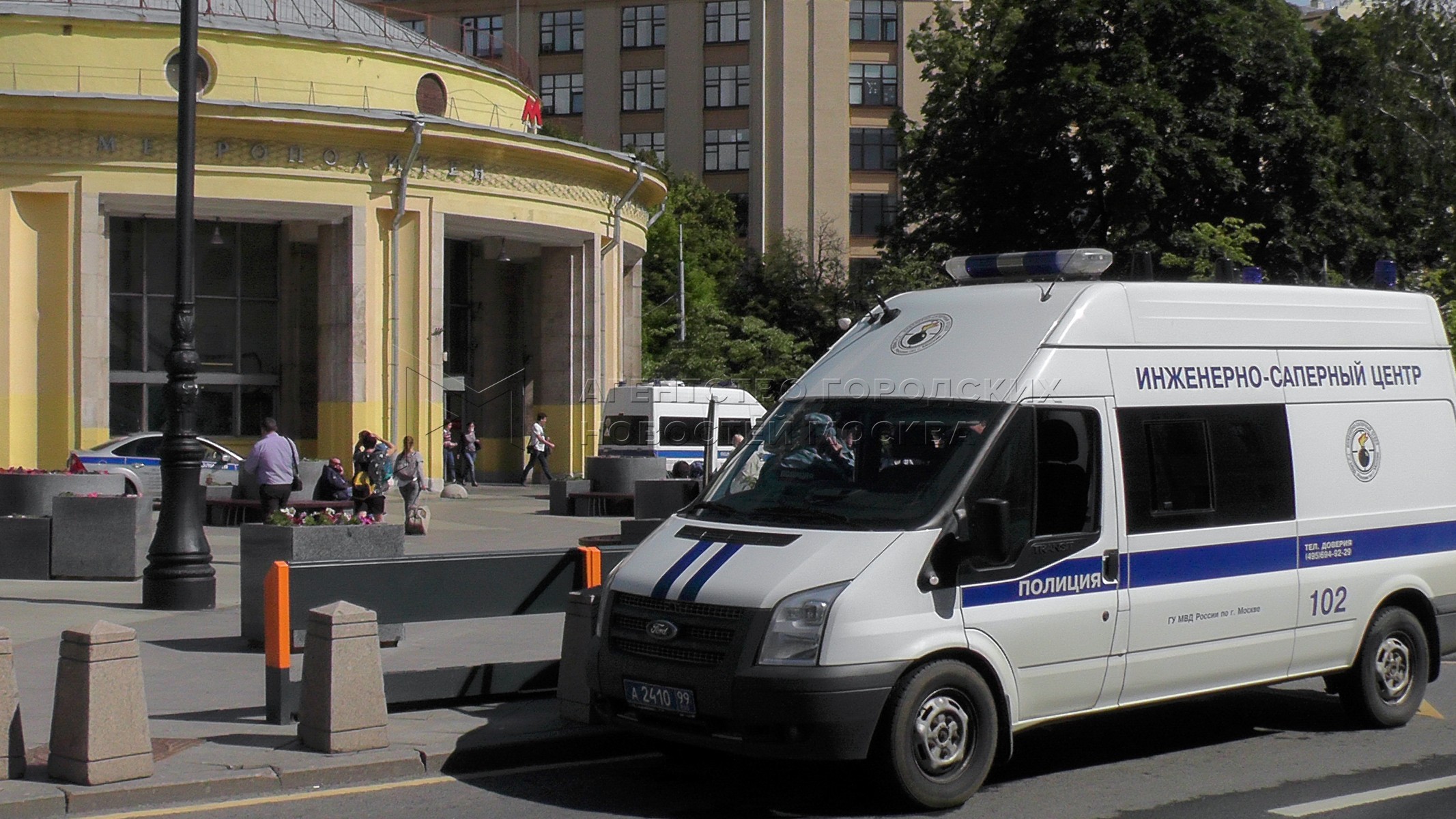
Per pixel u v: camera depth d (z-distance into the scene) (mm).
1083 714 8016
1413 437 9883
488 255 37250
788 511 7934
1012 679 7625
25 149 29328
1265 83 35156
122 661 7473
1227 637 8586
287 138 30828
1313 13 54844
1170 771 8414
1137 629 8141
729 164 67500
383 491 23891
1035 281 9055
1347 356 9625
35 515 18609
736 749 7172
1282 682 9164
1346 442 9430
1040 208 36469
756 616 7129
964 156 39188
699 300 58031
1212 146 33719
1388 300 10078
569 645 8836
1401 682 9703
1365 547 9414
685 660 7355
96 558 16844
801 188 66500
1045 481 7887
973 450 7688
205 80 31172
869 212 67812
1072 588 7875
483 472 40844
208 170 30281
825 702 6977
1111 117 33688
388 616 9453
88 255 29703
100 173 29688
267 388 35062
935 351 8445
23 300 29531
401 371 32625
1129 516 8172
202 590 14555
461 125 32594
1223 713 10203
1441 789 7992
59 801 7105
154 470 27062
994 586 7570
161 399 33906
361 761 7973
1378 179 35469
